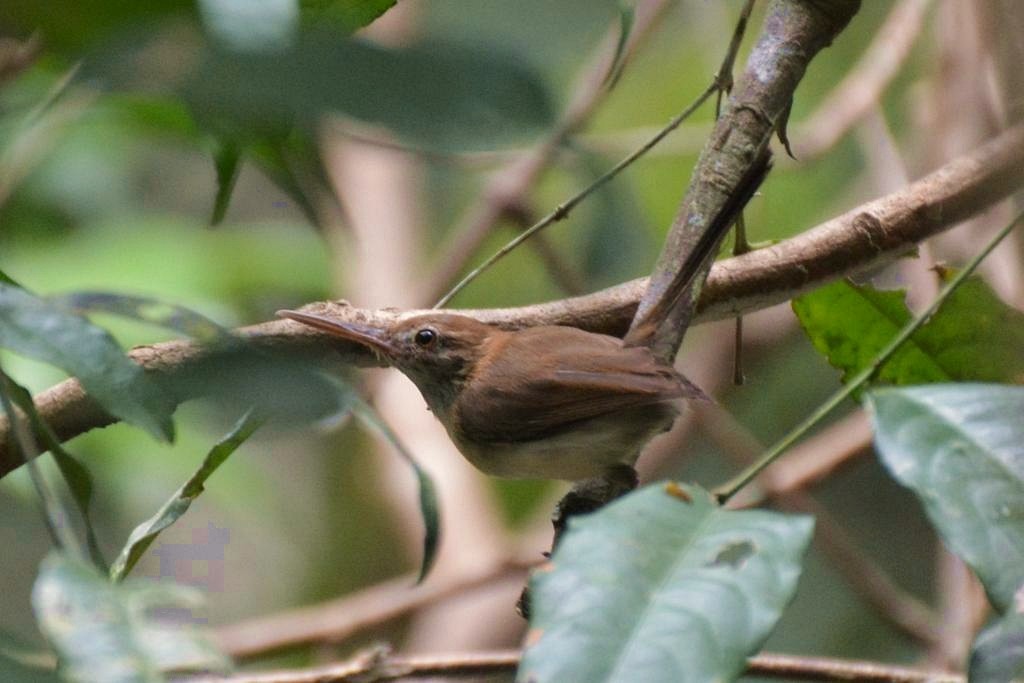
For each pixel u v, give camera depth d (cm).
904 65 1288
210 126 368
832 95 1283
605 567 371
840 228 659
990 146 665
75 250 1073
